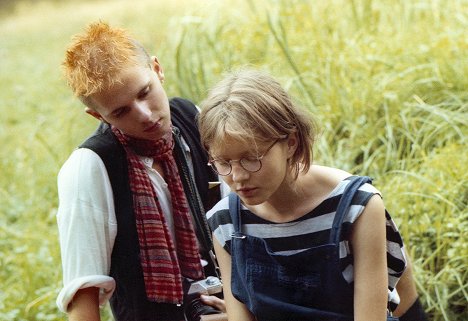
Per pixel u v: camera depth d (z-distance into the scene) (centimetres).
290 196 280
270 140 264
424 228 461
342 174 282
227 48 666
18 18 2028
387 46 625
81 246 316
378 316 274
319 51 632
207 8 708
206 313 334
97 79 306
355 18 673
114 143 327
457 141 516
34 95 1218
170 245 331
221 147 263
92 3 1942
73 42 316
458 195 475
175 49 665
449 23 645
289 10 698
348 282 278
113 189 325
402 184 482
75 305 318
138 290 331
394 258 293
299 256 278
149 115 314
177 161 341
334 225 274
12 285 621
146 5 1438
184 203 337
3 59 1584
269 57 650
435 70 570
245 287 289
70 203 320
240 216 291
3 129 1057
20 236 686
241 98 263
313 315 279
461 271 445
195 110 351
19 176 834
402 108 561
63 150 767
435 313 435
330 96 586
